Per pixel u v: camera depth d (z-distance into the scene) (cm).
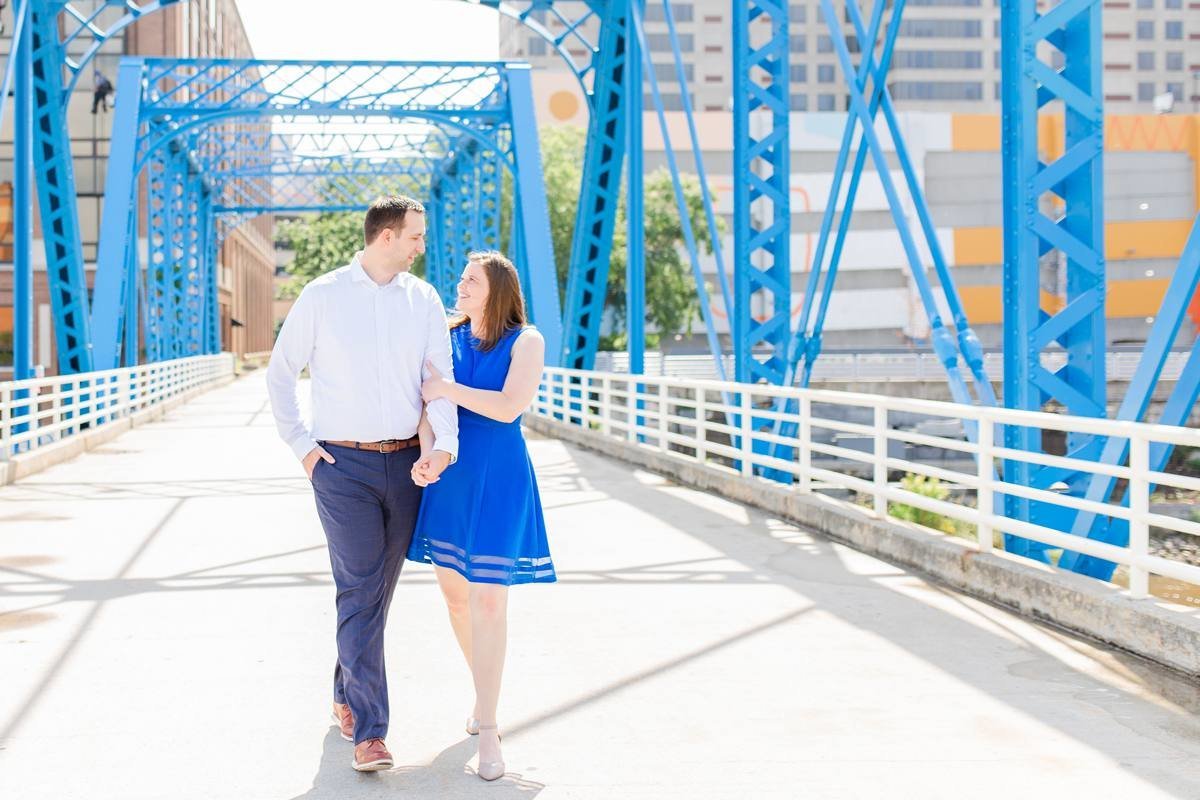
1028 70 742
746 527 967
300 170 5038
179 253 4028
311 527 968
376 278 388
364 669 385
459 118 2964
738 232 1264
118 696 475
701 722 438
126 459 1603
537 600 670
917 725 434
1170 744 412
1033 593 623
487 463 388
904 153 913
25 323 1551
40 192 2138
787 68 1264
